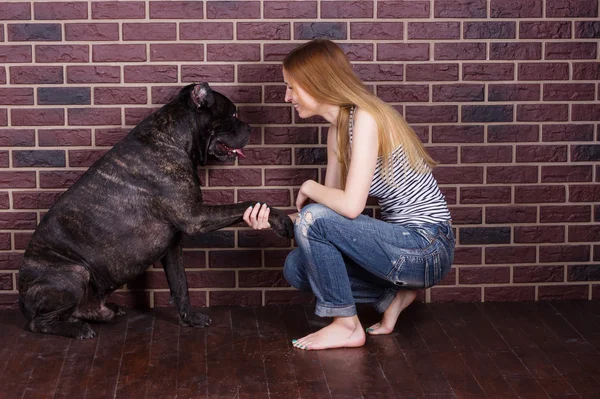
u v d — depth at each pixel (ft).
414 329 11.16
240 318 11.74
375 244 9.94
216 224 10.69
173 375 9.60
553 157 12.26
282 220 10.55
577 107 12.17
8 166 11.88
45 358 10.12
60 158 11.91
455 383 9.36
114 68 11.76
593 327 11.27
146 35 11.70
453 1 11.86
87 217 10.77
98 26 11.66
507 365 9.89
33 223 12.01
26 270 10.91
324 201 9.92
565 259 12.46
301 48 10.09
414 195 10.22
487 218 12.32
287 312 12.01
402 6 11.81
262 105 11.91
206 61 11.78
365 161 9.71
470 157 12.19
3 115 11.78
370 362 9.98
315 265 10.12
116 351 10.37
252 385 9.31
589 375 9.58
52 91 11.76
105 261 10.89
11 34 11.63
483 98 12.07
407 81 11.98
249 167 12.03
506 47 12.00
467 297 12.44
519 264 12.43
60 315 10.85
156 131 10.83
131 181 10.71
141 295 12.23
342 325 10.44
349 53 11.87
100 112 11.83
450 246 10.30
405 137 9.98
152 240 10.91
